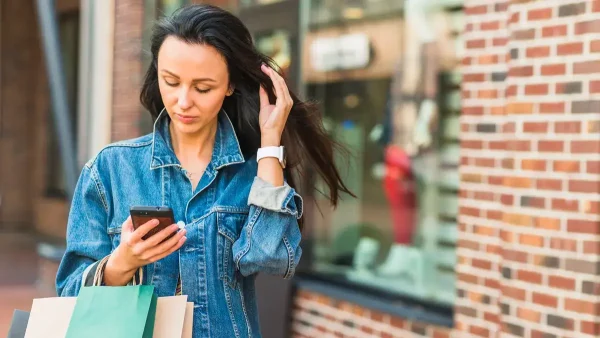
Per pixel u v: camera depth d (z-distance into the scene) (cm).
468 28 486
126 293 217
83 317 214
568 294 378
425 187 580
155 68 258
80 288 227
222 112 257
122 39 790
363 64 638
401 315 518
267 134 248
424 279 552
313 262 621
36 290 1016
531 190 396
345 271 609
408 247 582
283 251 239
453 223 545
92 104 842
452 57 550
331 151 287
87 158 849
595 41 367
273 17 664
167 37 232
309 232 621
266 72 251
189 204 244
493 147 466
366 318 544
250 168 255
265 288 609
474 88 481
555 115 384
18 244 1407
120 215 241
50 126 1515
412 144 595
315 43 656
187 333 224
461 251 482
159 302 222
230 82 250
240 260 238
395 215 600
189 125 235
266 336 605
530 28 396
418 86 591
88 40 848
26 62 1582
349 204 627
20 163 1590
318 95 655
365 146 635
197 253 240
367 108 636
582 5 371
